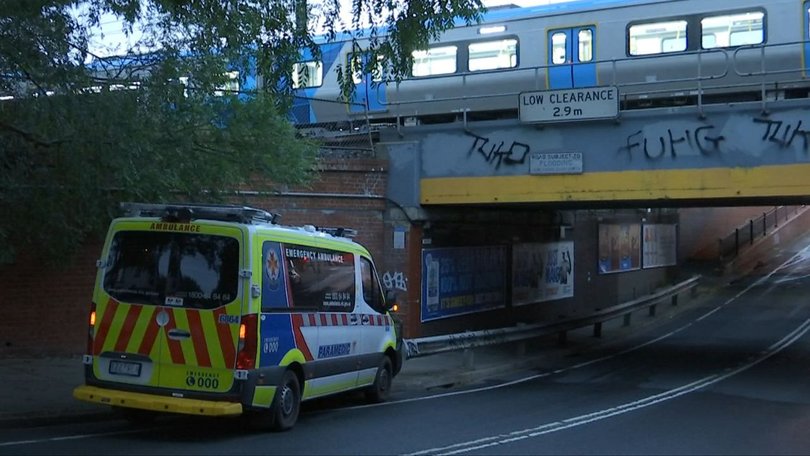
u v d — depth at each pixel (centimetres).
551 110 1689
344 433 955
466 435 962
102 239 1431
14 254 1155
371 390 1216
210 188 1230
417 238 1891
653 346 2058
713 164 1566
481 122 1792
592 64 1992
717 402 1265
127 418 997
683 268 3769
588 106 1656
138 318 896
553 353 1889
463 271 2094
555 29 2044
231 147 1238
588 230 2811
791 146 1509
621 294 3042
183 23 1128
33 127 1008
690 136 1585
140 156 1041
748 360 1800
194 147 1174
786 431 1020
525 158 1741
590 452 874
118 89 1047
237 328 872
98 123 980
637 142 1630
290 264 969
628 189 1638
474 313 2142
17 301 1377
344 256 1120
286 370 945
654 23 1947
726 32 1873
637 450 889
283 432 947
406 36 1119
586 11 2017
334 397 1260
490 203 1806
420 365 1658
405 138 1878
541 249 2498
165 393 879
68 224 1088
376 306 1216
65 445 839
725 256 3919
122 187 1070
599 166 1667
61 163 1021
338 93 2134
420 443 902
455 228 2056
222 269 889
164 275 902
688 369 1677
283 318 939
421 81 2120
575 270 2712
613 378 1559
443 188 1834
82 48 1041
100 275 920
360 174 1848
